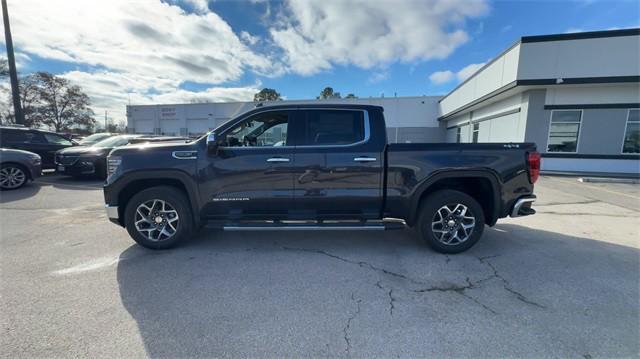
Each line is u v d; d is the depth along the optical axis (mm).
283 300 2717
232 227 3795
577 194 8031
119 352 2043
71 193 7625
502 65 13023
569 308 2609
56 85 38719
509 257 3738
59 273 3207
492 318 2455
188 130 35125
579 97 12148
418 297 2777
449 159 3727
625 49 11047
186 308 2574
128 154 3771
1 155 7828
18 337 2172
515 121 13578
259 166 3754
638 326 2357
